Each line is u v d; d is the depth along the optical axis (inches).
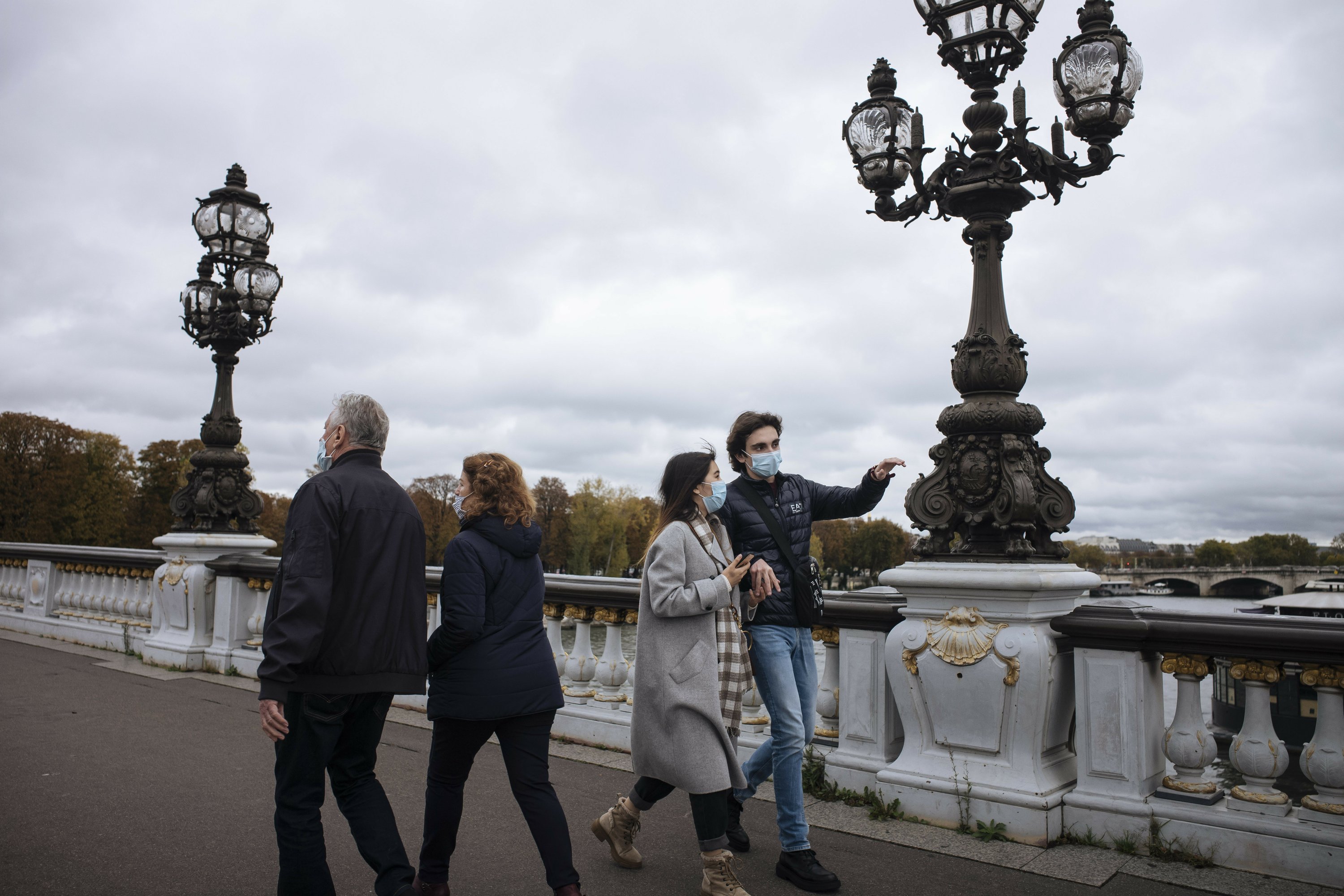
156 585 371.9
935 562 174.1
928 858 151.2
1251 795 150.0
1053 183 176.2
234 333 365.7
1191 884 139.0
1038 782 159.9
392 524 122.2
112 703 282.8
